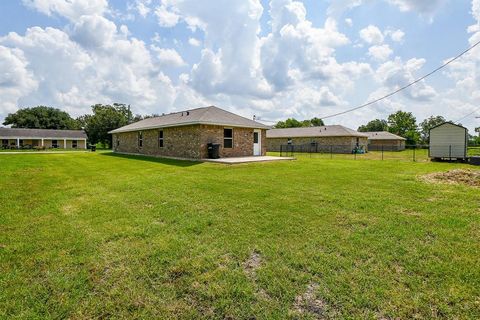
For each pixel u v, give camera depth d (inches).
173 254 130.9
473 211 196.7
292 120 2608.3
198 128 612.1
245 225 169.6
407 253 128.9
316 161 625.9
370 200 230.7
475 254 127.1
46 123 2460.6
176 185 306.0
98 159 704.4
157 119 896.9
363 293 98.2
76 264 122.5
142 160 657.6
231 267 119.0
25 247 140.0
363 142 1440.7
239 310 91.0
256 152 749.3
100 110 1971.0
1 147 1619.1
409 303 92.2
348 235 151.4
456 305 91.0
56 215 195.5
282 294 99.2
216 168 470.6
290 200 231.8
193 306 93.8
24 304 94.7
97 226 170.7
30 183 334.3
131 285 106.0
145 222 177.5
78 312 90.7
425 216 184.4
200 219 181.5
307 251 132.3
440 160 713.6
